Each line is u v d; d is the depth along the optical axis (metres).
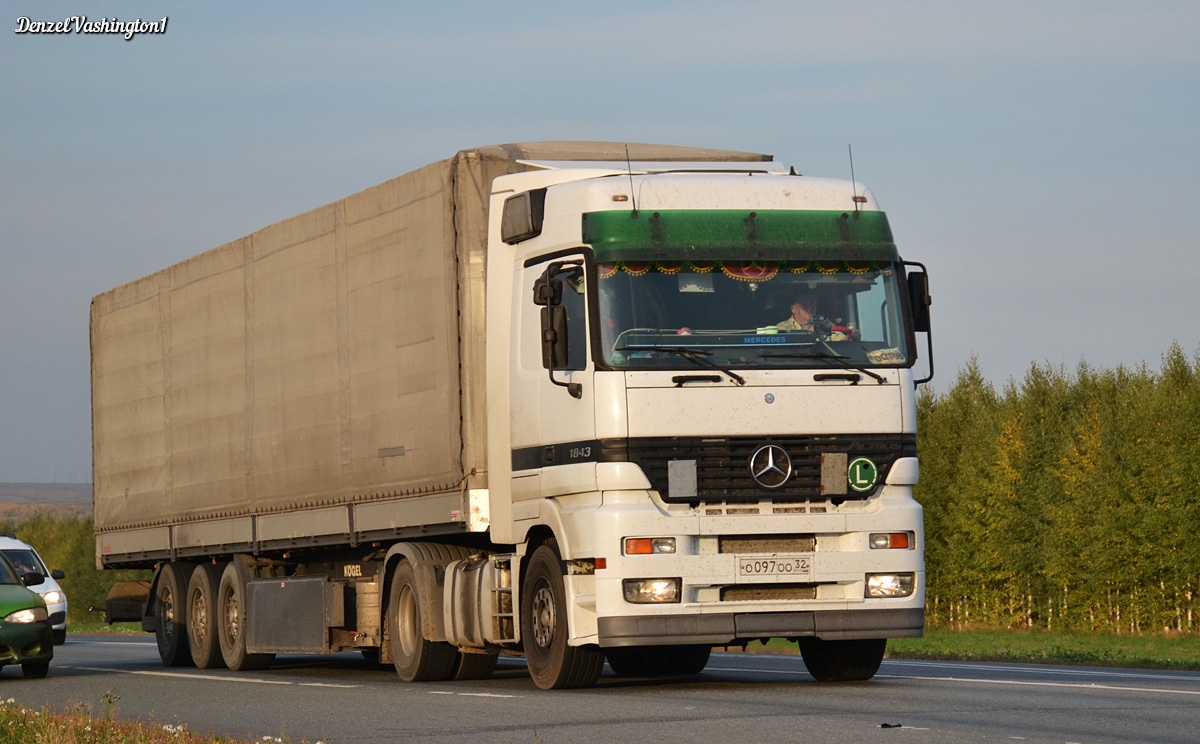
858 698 23.59
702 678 30.09
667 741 18.53
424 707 24.53
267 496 37.34
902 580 25.70
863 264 26.19
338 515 34.03
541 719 21.69
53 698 31.00
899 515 25.64
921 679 28.19
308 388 35.28
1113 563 79.25
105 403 47.28
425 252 30.41
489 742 19.39
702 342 25.30
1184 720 19.81
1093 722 19.64
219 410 39.91
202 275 40.84
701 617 24.92
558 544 26.08
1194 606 75.94
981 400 105.19
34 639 36.69
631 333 25.14
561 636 26.19
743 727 19.72
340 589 34.19
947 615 99.19
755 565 25.05
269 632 37.06
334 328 34.16
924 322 26.55
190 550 42.09
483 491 28.83
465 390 28.95
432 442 30.06
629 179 26.09
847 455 25.42
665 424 24.92
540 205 26.94
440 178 29.84
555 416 26.14
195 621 42.31
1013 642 59.47
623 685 27.73
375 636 33.31
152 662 48.41
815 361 25.55
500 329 28.25
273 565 39.00
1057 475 87.69
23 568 66.75
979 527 93.50
